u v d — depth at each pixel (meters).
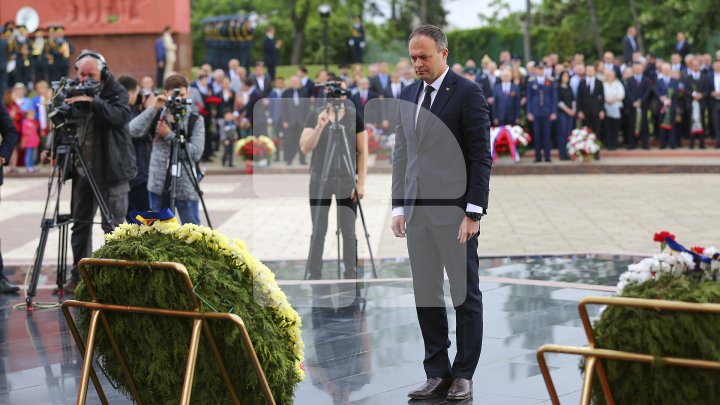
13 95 21.25
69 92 8.72
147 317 4.46
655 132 24.27
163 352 4.48
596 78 21.94
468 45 36.16
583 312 3.87
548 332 7.32
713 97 22.53
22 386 6.31
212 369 4.45
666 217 13.95
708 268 3.85
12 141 9.05
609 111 22.41
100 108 8.73
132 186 9.93
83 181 9.11
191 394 4.50
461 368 5.85
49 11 30.47
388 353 6.71
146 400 4.64
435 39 5.48
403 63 18.86
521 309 8.12
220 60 33.91
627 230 12.88
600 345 3.90
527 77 21.50
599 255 10.89
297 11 46.06
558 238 12.34
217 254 4.48
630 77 22.73
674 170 19.84
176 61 30.28
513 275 9.71
